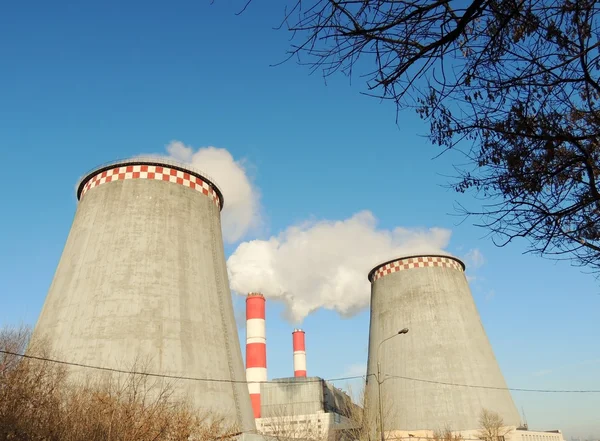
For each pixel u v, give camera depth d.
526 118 5.41
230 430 24.56
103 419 18.27
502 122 5.48
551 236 5.91
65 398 20.64
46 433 17.27
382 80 4.98
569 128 5.70
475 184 5.98
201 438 21.75
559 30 4.95
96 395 19.34
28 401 18.52
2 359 20.06
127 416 18.75
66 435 17.38
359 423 32.56
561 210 5.77
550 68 5.11
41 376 20.38
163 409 21.08
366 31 4.60
